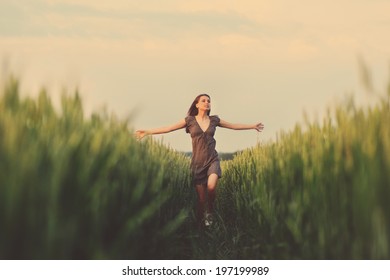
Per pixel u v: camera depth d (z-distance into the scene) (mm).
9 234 4332
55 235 4562
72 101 6344
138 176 6895
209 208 12008
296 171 7262
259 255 7957
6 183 4352
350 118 5965
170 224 7477
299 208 6566
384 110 5762
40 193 4594
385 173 5309
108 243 5742
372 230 5293
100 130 5984
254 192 9195
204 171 12000
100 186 5328
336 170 5941
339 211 5840
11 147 4559
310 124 7250
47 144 5176
